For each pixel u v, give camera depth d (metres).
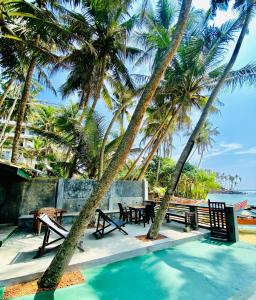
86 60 11.19
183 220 8.72
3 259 4.47
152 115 13.93
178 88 11.95
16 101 17.77
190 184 31.16
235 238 6.43
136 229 7.48
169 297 3.48
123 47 10.92
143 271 4.40
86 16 10.77
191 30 9.95
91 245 5.52
